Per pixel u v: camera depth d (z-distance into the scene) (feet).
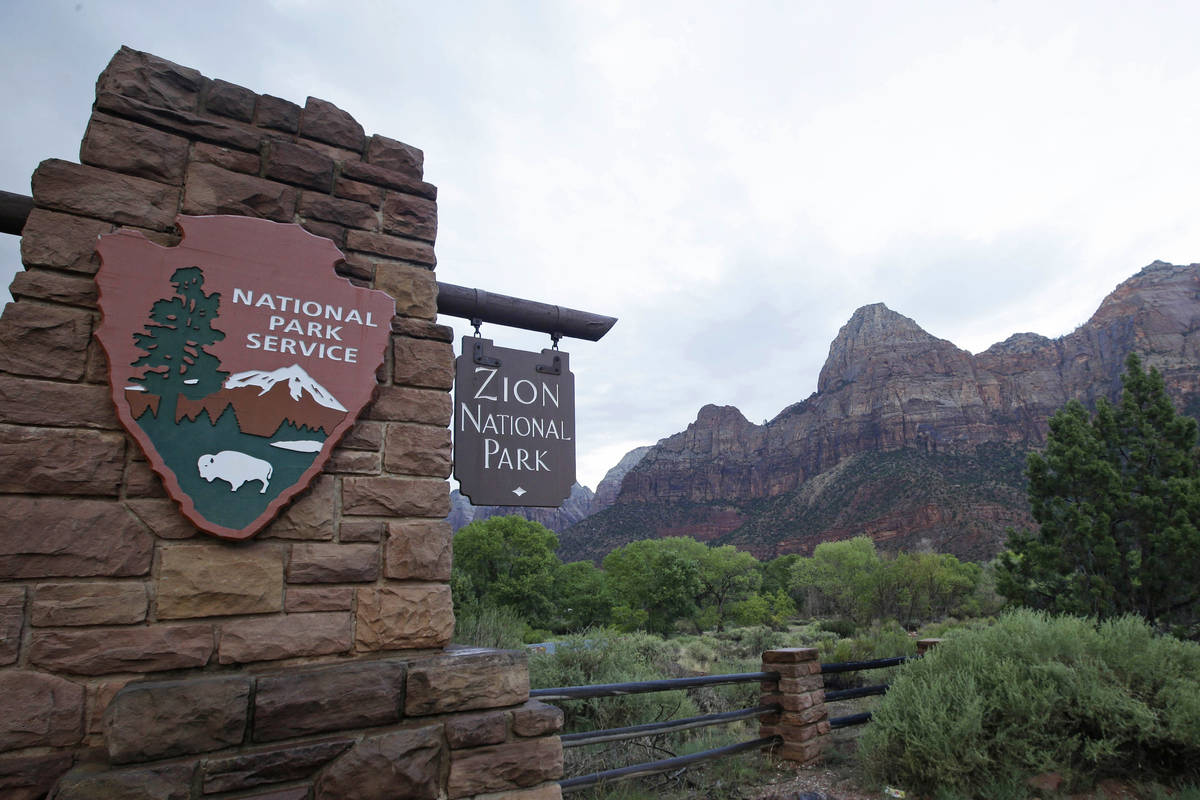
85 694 7.61
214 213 9.67
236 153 10.12
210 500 8.57
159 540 8.34
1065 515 44.16
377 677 8.86
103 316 8.41
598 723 26.55
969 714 17.80
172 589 8.24
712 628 220.02
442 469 10.49
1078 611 41.42
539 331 14.49
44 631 7.56
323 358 9.77
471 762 9.20
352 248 10.73
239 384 9.08
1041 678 19.15
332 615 9.13
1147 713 17.51
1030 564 46.55
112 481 8.22
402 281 11.02
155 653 7.97
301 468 9.24
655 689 16.99
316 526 9.32
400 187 11.47
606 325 14.87
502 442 13.19
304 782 8.09
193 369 8.84
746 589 237.66
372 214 11.06
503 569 189.88
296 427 9.34
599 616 214.28
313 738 8.34
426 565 9.94
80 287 8.59
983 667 19.88
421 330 10.95
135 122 9.48
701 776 19.76
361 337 10.16
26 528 7.65
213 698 7.80
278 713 8.13
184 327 8.91
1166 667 19.27
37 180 8.64
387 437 10.19
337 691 8.55
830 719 24.41
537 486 13.34
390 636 9.45
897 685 20.42
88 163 9.05
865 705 30.81
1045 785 17.51
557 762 9.84
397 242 11.16
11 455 7.74
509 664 10.00
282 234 9.92
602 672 32.53
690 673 45.88
